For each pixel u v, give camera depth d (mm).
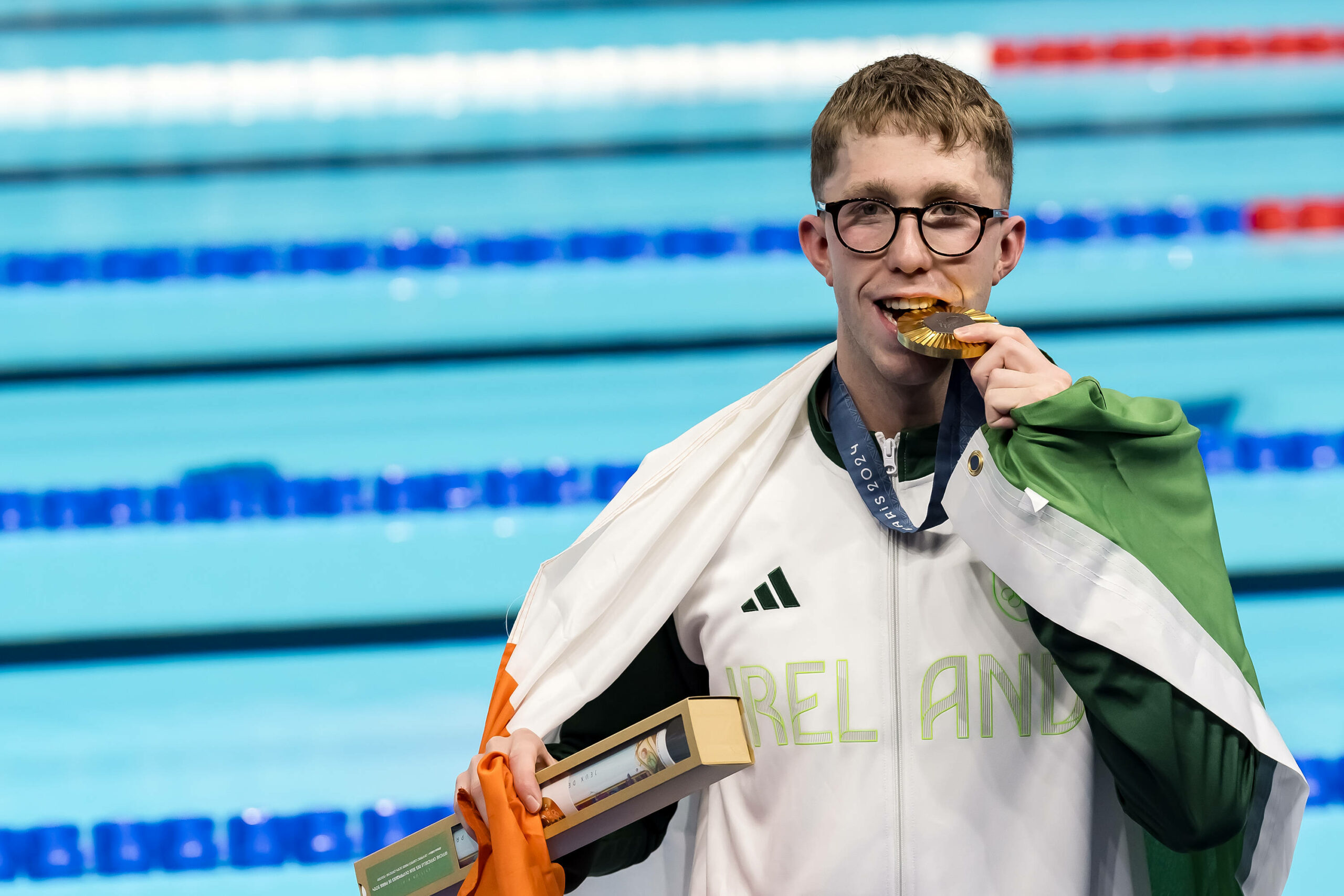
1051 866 3926
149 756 9359
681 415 12359
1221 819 3605
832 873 3930
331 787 9102
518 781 3748
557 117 16500
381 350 13062
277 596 10695
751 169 15688
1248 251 14062
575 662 4281
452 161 15898
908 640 4043
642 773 3572
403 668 10281
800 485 4270
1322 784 8914
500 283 13992
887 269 3916
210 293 13797
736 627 4137
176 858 8891
